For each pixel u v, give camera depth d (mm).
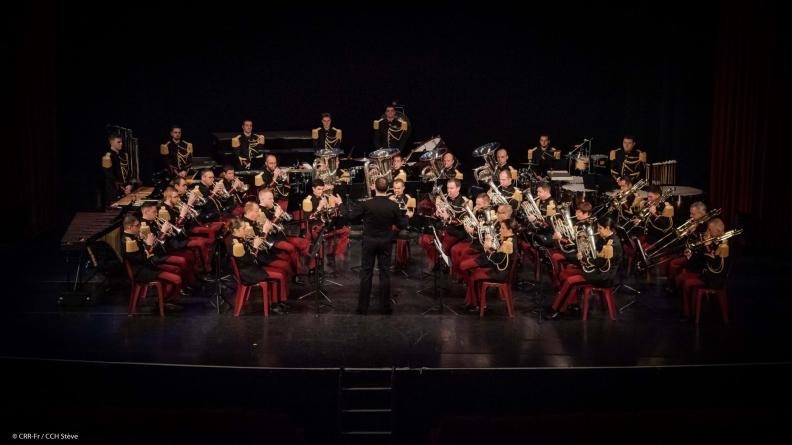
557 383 8414
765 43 13039
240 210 13359
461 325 9836
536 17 16734
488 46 16906
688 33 14914
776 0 12805
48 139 14742
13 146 13922
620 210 12117
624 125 16766
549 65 16844
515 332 9609
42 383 8445
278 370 8328
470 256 10875
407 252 12383
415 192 13664
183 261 10547
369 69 17000
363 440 8297
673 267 10805
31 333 9477
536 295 10992
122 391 8438
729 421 7715
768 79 12992
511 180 12609
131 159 14773
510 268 10000
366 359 8773
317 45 16875
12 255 12836
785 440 7613
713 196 14242
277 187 13961
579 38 16688
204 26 16594
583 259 9883
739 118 13602
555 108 16969
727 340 9367
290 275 11273
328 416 8383
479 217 11039
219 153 15867
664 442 7559
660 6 15711
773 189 13102
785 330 9688
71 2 15445
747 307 10500
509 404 8438
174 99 16750
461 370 8328
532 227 11148
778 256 12875
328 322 9914
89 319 9961
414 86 17047
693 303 10016
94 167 15859
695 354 8945
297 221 11555
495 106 17078
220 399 8398
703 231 10789
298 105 17031
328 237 11688
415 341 9305
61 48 15492
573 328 9742
